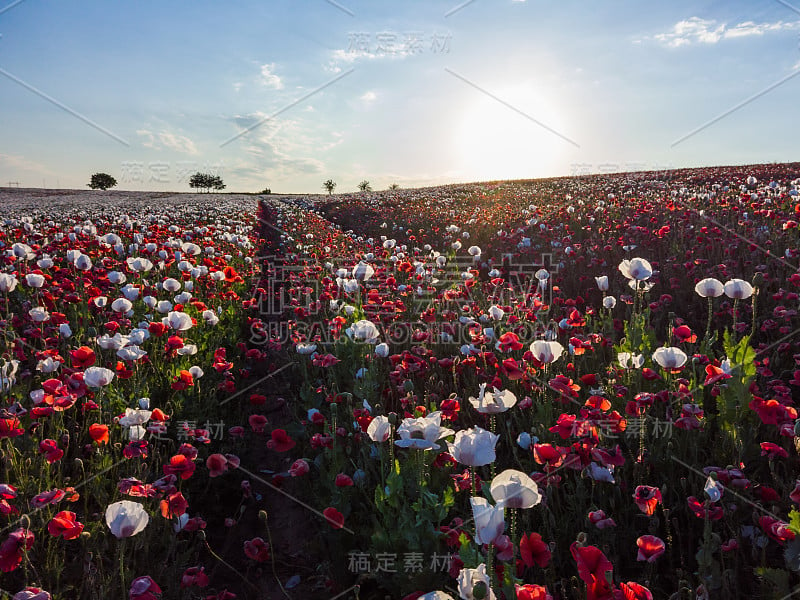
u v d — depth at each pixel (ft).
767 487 8.47
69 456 11.31
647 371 10.44
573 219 42.96
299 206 112.98
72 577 8.38
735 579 7.03
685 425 9.08
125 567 8.01
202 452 12.22
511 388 12.44
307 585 9.18
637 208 39.73
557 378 9.62
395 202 94.27
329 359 14.03
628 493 8.90
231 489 12.21
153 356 15.38
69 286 18.81
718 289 12.17
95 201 132.46
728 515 7.78
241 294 29.01
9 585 8.04
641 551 6.51
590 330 16.98
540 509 8.34
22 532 6.98
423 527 7.51
